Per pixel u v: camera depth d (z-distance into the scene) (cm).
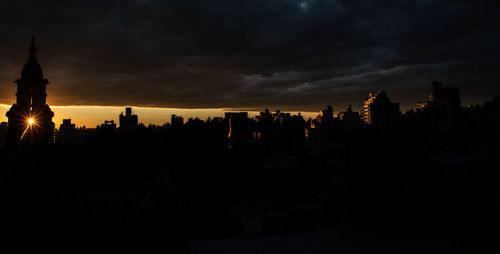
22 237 1608
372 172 1683
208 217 2292
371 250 1225
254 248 1293
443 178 1603
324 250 1240
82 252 1463
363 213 1593
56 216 2003
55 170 2678
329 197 1881
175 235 1711
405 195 1648
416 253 1226
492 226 1259
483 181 1500
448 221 1477
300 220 1989
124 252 1480
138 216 2139
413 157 1723
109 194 2861
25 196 2100
